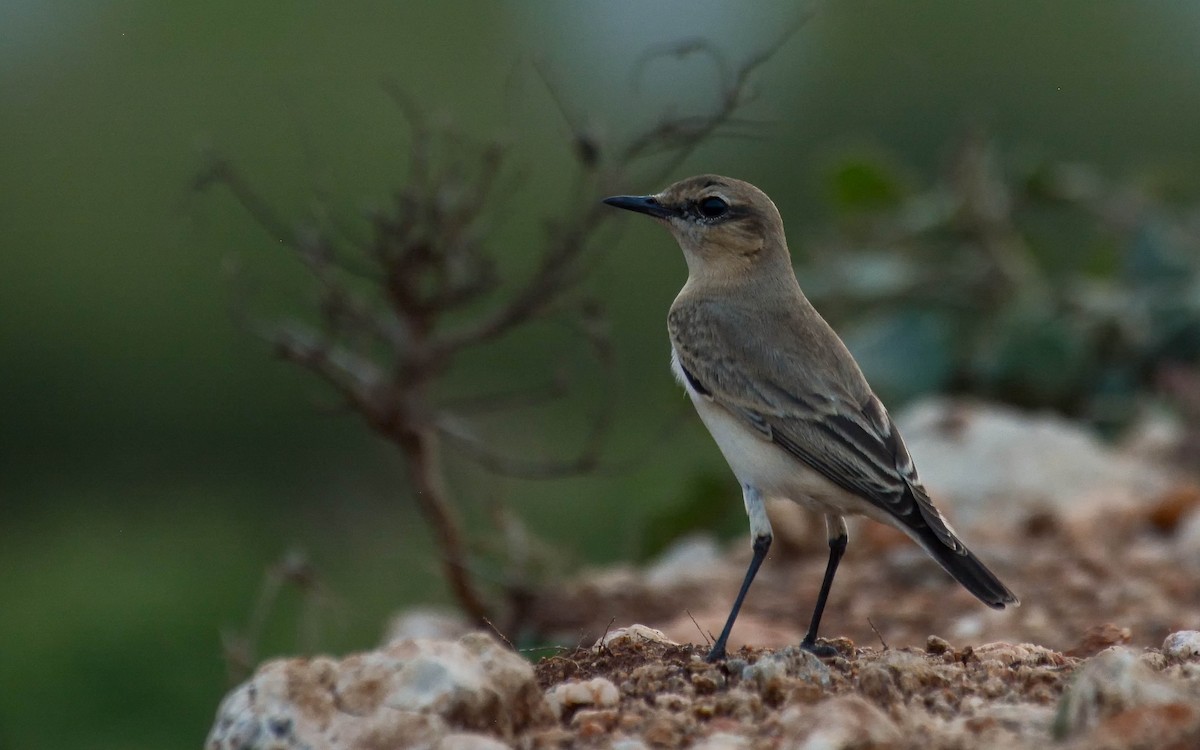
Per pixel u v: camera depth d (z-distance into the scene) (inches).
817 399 351.6
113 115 1045.2
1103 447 623.2
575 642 452.8
